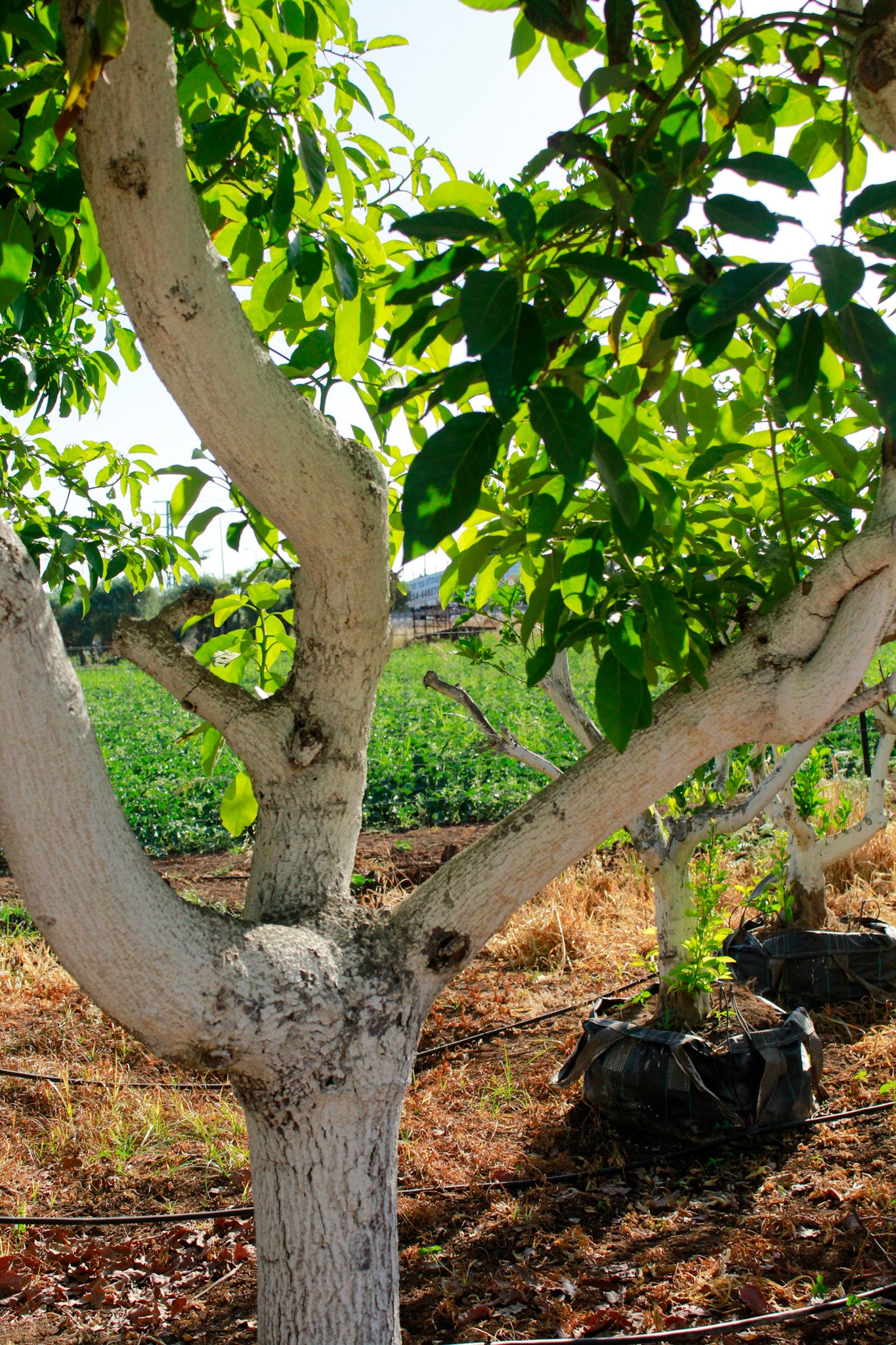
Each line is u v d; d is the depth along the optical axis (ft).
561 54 6.66
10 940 21.54
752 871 22.39
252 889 6.64
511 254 4.40
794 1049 12.61
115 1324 9.87
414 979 6.36
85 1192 12.33
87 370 11.84
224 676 8.52
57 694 5.09
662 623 5.55
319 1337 6.22
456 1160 12.57
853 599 5.94
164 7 3.89
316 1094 6.03
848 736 38.58
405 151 8.02
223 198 7.45
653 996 14.61
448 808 33.76
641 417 6.93
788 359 4.11
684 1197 11.37
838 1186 11.18
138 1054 16.35
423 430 8.34
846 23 4.99
